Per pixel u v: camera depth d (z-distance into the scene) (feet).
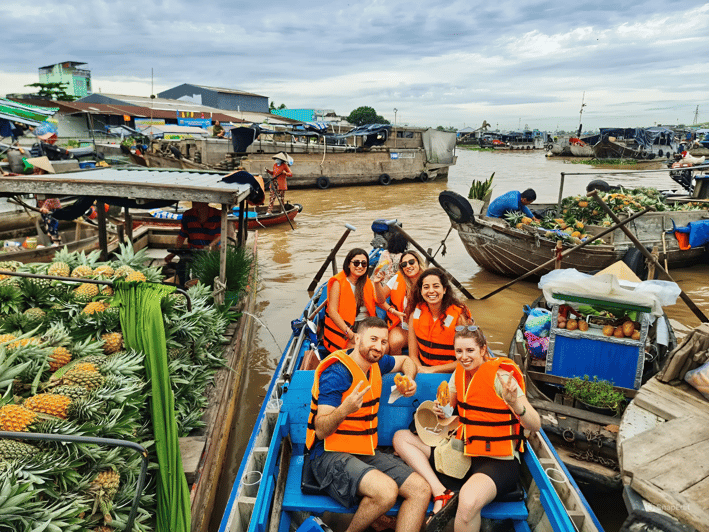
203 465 12.09
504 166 136.46
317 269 35.12
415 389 11.47
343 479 9.75
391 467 10.03
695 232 32.60
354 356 10.47
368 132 85.35
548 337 17.94
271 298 29.48
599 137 188.03
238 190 17.88
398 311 16.72
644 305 15.46
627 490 10.82
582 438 13.91
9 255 24.18
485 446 10.13
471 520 9.33
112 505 9.16
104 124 98.22
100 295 14.17
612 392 15.31
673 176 52.75
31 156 46.62
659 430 12.14
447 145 97.19
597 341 16.25
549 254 31.14
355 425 10.27
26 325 12.76
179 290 13.85
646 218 33.01
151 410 11.24
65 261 16.47
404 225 50.44
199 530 11.03
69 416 9.80
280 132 82.02
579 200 36.96
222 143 80.43
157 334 11.08
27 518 7.75
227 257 21.86
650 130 164.76
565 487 10.79
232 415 16.89
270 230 47.83
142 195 17.99
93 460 9.34
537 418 9.73
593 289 15.79
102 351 12.03
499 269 34.01
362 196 73.61
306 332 19.11
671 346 19.17
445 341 13.74
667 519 8.99
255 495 10.41
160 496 10.15
